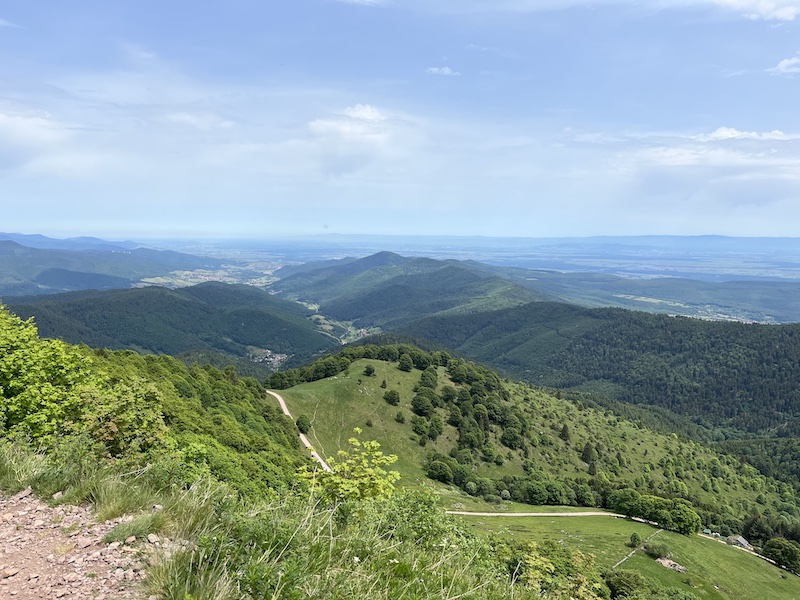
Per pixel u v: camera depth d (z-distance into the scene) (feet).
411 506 30.32
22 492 20.94
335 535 18.95
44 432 40.06
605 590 59.31
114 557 15.74
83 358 66.18
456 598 17.12
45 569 14.96
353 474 35.19
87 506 19.92
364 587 15.25
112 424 34.37
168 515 18.31
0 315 71.87
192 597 12.56
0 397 45.75
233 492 22.20
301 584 13.75
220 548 14.79
